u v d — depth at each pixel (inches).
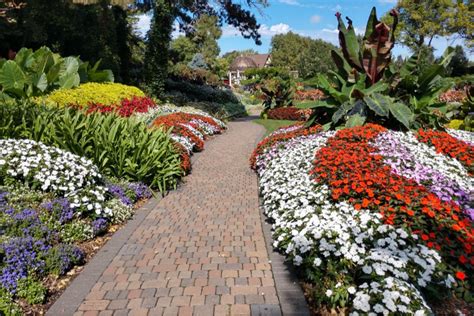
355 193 158.6
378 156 187.6
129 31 873.5
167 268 142.3
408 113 266.8
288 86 808.9
